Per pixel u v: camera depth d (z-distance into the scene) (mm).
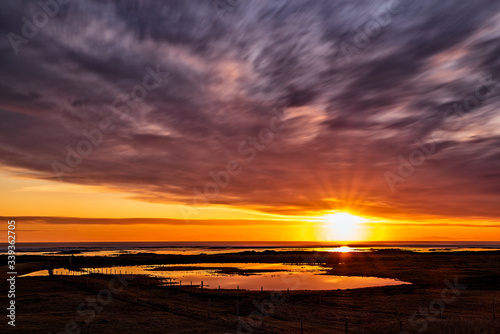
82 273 70938
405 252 171750
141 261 113000
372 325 25922
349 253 162875
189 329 24375
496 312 32312
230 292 44750
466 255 134375
